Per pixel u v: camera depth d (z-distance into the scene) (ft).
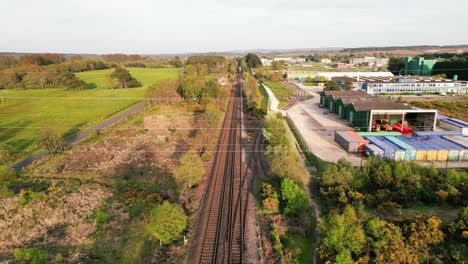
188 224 107.34
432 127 215.31
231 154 173.06
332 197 119.85
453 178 124.67
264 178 140.56
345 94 283.79
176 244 96.94
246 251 93.76
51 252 92.94
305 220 106.63
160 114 240.73
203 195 127.75
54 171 146.51
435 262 82.94
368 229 89.40
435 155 164.14
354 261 84.33
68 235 101.96
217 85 301.63
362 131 215.31
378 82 385.70
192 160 132.57
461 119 248.11
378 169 130.41
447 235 93.45
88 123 220.02
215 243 97.25
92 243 98.02
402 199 116.26
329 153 173.78
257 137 204.64
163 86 274.57
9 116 238.68
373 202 114.32
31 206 114.93
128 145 179.01
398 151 162.30
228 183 137.80
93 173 146.30
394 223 97.35
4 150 163.53
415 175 125.39
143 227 106.52
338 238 86.02
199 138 197.67
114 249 95.20
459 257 83.61
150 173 149.59
